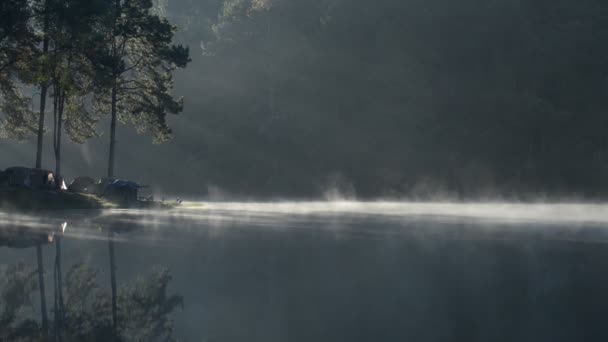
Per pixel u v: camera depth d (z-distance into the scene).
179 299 5.18
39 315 4.55
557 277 6.71
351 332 4.12
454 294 5.59
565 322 4.48
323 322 4.40
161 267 7.07
